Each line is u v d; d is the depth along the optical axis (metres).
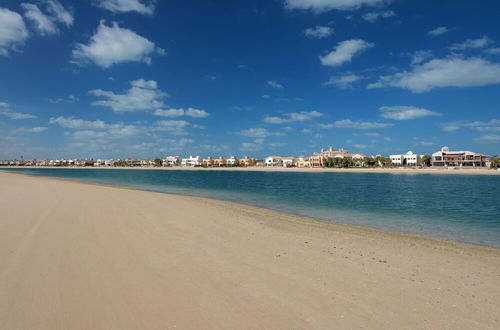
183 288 6.25
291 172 151.50
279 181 71.06
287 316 5.23
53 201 18.89
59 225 11.70
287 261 8.34
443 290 6.76
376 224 17.88
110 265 7.45
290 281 6.84
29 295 5.71
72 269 7.10
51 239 9.60
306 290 6.37
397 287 6.79
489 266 9.14
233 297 5.91
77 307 5.31
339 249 10.13
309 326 4.92
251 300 5.80
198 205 21.48
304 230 13.88
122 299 5.66
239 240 10.55
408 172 128.88
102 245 9.14
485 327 5.10
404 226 17.39
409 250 10.84
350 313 5.42
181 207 19.11
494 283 7.44
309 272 7.51
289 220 17.30
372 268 8.10
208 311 5.32
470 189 47.41
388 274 7.67
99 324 4.79
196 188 47.38
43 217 13.23
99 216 14.02
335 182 66.69
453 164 149.12
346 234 13.57
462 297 6.40
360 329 4.88
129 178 84.06
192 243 9.79
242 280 6.79
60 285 6.20
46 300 5.54
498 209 25.34
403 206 26.88
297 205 26.77
